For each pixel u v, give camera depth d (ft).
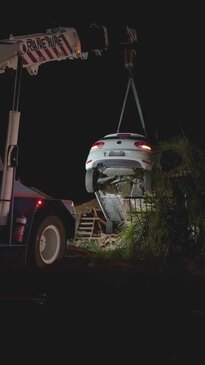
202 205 40.57
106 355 18.39
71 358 18.04
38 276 33.63
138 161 46.80
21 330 21.34
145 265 37.99
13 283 31.35
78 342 19.81
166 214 41.19
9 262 32.55
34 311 24.49
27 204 33.50
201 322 22.75
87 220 55.83
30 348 19.06
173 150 42.47
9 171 32.83
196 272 35.42
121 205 48.42
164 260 39.83
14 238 32.86
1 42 35.37
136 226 42.63
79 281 31.94
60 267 36.83
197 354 18.60
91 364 17.49
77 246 46.85
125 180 47.42
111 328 21.74
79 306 25.52
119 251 42.39
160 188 41.98
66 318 23.27
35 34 37.27
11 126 33.40
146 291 29.12
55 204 35.50
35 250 33.78
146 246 41.96
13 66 35.27
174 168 43.37
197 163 41.78
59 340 20.04
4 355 18.28
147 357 18.25
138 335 20.77
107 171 49.57
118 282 31.65
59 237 35.86
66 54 38.60
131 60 41.96
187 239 41.01
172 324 22.40
